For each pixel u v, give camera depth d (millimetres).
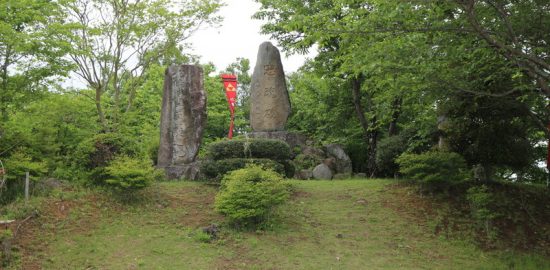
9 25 12891
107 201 10438
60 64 14625
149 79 24734
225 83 17438
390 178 15195
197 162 13758
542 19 9586
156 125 23703
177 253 8633
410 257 9305
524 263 9438
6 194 9977
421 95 10938
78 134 15711
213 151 12672
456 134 13258
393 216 11211
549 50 9492
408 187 12945
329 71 19547
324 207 11516
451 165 11977
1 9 13383
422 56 9391
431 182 12328
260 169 10203
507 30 9570
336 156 17531
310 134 24875
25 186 9898
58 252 8211
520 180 17484
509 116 12570
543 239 10797
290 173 13250
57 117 15078
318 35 9562
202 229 9484
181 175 13289
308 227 10258
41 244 8344
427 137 13984
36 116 14469
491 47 9578
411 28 9289
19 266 7566
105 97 21172
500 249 10047
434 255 9508
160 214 10297
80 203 10102
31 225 8867
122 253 8469
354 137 21922
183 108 13992
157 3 18906
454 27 9422
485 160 13414
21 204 9445
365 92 20109
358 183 13664
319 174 15844
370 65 9336
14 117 14398
